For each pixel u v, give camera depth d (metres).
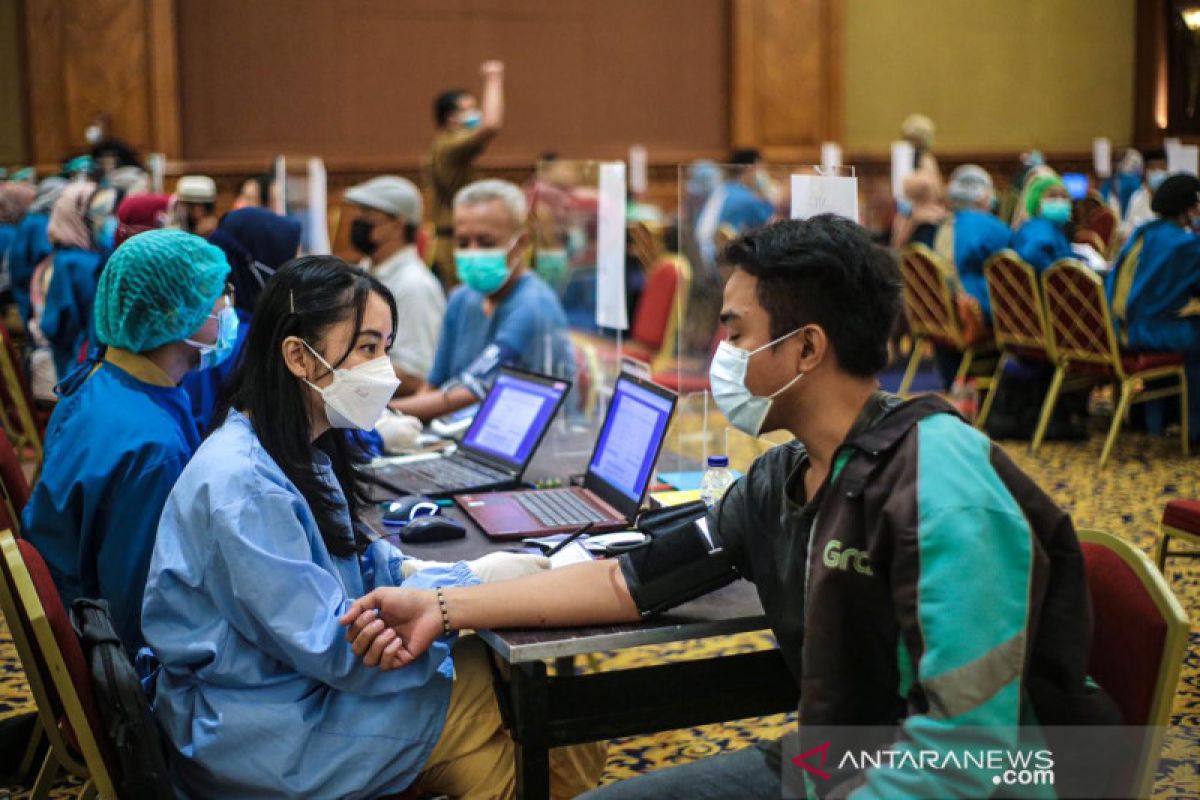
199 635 1.96
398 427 3.47
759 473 1.89
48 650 1.86
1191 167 10.41
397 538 2.60
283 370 2.06
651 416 2.68
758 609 2.06
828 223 1.71
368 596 1.98
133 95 10.49
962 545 1.47
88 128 10.41
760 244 1.72
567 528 2.59
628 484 2.67
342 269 2.09
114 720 1.86
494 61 11.23
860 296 1.68
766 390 1.72
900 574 1.52
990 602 1.46
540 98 11.37
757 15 11.57
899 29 12.12
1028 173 7.62
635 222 7.88
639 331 6.20
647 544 2.03
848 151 12.09
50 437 2.54
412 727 2.01
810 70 11.73
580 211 5.27
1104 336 5.62
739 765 1.88
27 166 10.43
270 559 1.92
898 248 9.01
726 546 1.94
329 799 1.96
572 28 11.37
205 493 1.95
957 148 12.38
